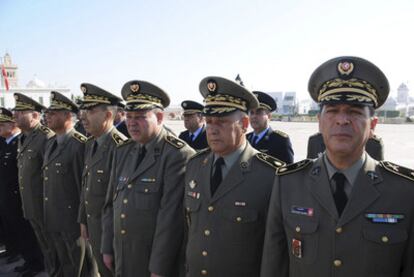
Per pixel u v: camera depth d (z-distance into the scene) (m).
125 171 3.04
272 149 5.03
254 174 2.34
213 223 2.25
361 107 1.60
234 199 2.25
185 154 2.86
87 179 3.59
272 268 1.91
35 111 4.68
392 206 1.59
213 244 2.22
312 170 1.83
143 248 2.78
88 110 3.58
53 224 3.88
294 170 1.93
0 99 39.31
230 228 2.20
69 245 3.92
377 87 1.69
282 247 1.91
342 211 1.65
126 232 2.81
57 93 4.00
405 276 1.58
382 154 4.31
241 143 2.45
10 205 5.06
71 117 4.12
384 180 1.67
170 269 2.66
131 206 2.82
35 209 4.37
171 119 47.62
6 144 5.32
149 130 2.91
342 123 1.59
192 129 6.39
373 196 1.62
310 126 37.41
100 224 3.46
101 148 3.59
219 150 2.35
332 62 1.72
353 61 1.65
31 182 4.38
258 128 5.19
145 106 2.88
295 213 1.79
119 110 6.30
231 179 2.31
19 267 4.96
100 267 3.50
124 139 3.70
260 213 2.22
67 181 3.92
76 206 3.96
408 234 1.56
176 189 2.75
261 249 2.24
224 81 2.32
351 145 1.60
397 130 31.12
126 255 2.82
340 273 1.58
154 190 2.80
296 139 21.12
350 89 1.63
